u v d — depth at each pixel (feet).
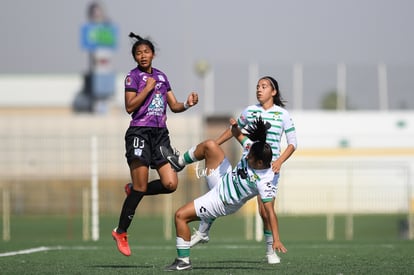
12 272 116.88
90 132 418.51
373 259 140.46
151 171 363.56
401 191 398.21
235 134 127.44
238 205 117.80
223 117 435.94
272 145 126.82
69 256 154.30
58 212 402.52
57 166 406.41
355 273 112.98
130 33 121.08
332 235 319.88
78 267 126.11
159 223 372.58
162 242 228.22
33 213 402.31
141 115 119.14
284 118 126.93
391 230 356.59
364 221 396.37
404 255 151.53
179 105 122.31
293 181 396.57
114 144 401.70
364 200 397.39
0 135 414.00
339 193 395.75
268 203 115.14
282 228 360.69
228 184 116.57
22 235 319.88
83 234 312.91
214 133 416.87
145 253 169.48
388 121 426.51
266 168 115.55
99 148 401.29
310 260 139.13
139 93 118.21
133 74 120.16
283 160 120.67
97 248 181.37
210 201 117.19
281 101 129.59
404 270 117.29
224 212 117.80
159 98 120.16
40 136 398.62
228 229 357.82
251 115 128.26
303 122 428.15
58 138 407.64
